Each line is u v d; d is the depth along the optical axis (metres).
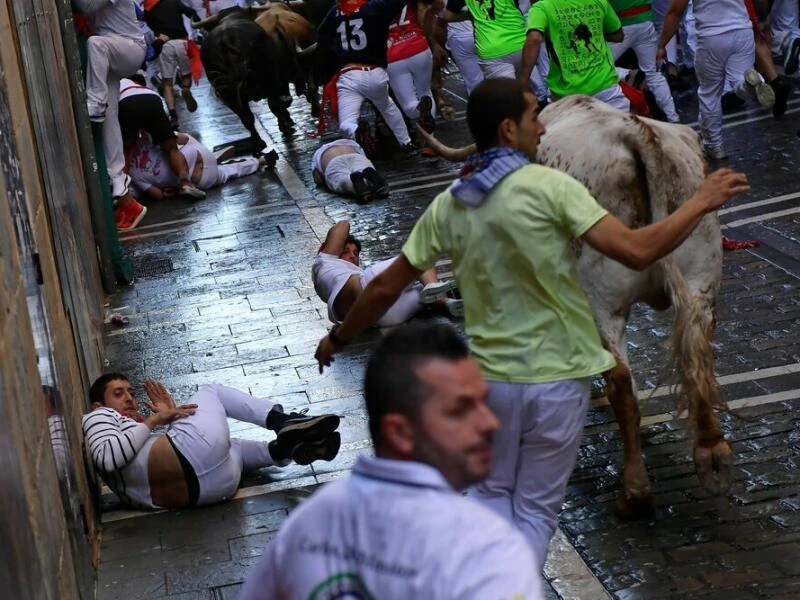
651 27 11.47
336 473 5.95
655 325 7.29
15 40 5.70
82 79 9.01
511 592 1.88
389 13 11.81
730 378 6.44
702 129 10.73
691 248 5.05
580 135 5.02
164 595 4.96
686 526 5.06
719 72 10.51
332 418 5.82
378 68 11.99
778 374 6.41
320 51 12.20
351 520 2.04
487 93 3.87
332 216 10.69
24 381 3.74
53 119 6.93
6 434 3.22
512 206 3.81
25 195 4.71
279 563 2.11
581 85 8.91
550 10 8.78
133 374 7.59
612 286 5.00
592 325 3.98
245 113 13.02
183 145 11.98
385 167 12.25
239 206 11.41
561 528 5.17
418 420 2.10
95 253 9.05
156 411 5.79
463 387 2.12
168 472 5.59
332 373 7.20
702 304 5.09
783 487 5.28
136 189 12.02
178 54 15.92
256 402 6.01
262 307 8.53
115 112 11.00
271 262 9.58
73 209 7.51
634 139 4.92
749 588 4.55
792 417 5.89
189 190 11.73
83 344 6.54
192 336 8.11
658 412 6.16
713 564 4.75
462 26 12.92
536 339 3.90
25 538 3.31
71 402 5.40
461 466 2.12
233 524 5.50
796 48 12.90
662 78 11.57
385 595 1.97
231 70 12.79
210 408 5.79
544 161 5.05
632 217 4.99
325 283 7.81
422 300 7.84
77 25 9.88
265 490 5.82
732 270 8.01
